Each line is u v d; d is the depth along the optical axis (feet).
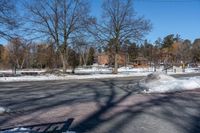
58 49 157.28
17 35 132.36
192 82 76.38
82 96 62.28
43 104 50.93
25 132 29.68
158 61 291.58
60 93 68.44
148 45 304.09
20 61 261.44
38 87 84.53
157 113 42.01
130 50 179.93
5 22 122.72
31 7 184.34
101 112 42.86
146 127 33.78
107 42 169.89
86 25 158.30
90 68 289.12
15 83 101.30
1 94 66.69
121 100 55.21
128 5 169.99
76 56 183.21
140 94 64.85
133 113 42.09
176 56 304.50
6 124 35.19
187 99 55.93
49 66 196.65
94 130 32.45
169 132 31.58
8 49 249.14
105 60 360.48
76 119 38.04
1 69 252.42
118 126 34.35
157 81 82.12
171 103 51.03
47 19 152.87
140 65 310.04
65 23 155.33
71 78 130.11
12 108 46.60
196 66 323.78
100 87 83.41
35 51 239.71
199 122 36.27
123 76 145.38
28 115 40.78
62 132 30.55
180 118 38.55
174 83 75.20
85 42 162.20
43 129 32.42
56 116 40.04
